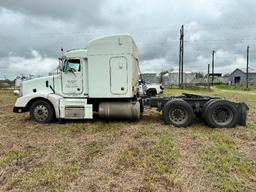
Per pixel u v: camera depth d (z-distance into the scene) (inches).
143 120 414.0
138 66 459.8
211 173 199.6
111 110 390.6
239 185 180.4
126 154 241.3
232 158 230.1
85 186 179.5
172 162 221.0
